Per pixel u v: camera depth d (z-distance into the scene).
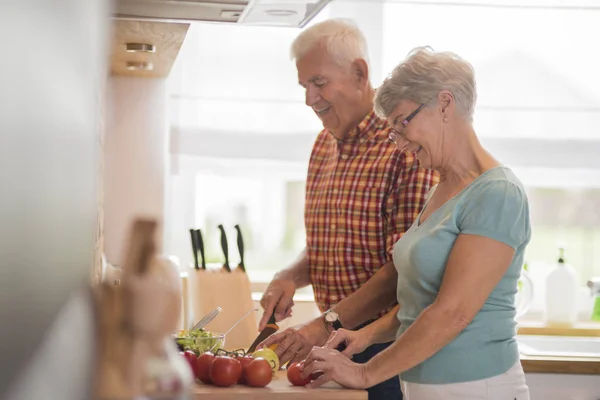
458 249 1.49
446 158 1.59
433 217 1.59
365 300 1.88
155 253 0.37
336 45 1.97
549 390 2.26
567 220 2.85
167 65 2.27
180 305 0.36
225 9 1.69
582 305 2.85
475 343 1.52
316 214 2.08
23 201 0.18
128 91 2.49
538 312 2.86
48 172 0.20
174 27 1.80
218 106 2.74
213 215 2.78
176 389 0.35
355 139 2.00
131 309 0.33
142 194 2.48
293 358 1.87
